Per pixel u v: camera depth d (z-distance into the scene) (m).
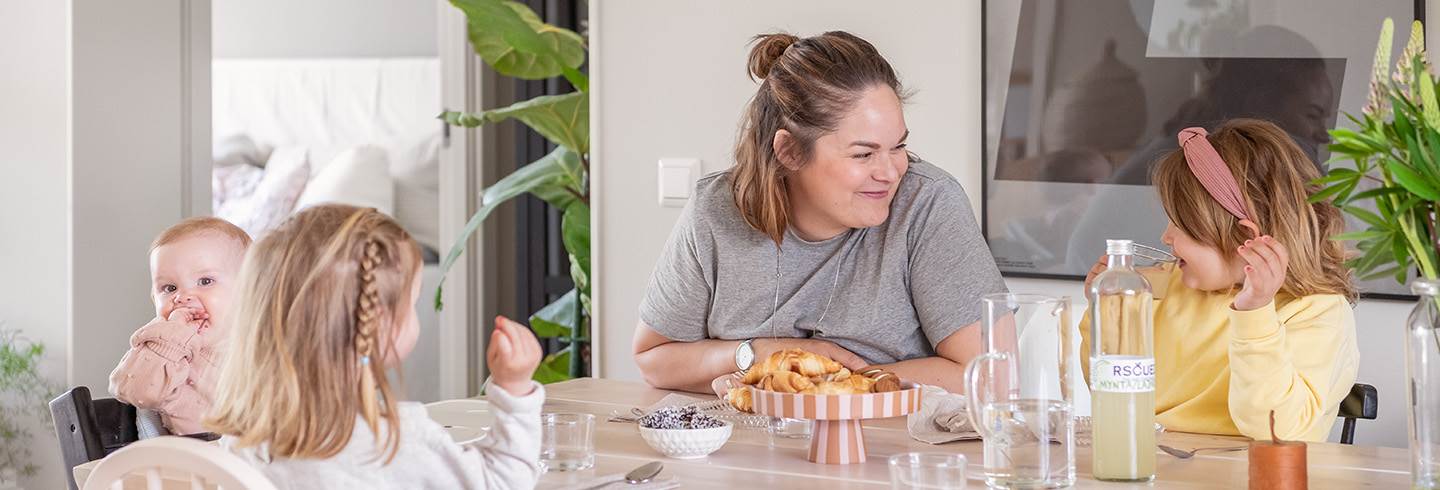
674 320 2.21
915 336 2.10
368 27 5.08
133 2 3.43
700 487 1.46
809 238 2.10
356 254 1.23
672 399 2.04
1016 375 1.39
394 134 4.96
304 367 1.20
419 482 1.25
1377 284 2.44
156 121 3.51
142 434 2.00
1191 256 1.83
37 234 3.40
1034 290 2.71
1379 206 1.36
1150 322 1.43
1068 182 2.64
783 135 1.96
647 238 2.99
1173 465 1.54
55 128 3.35
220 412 1.26
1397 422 2.45
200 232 2.16
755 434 1.79
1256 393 1.64
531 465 1.30
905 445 1.69
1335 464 1.54
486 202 3.49
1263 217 1.78
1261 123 1.85
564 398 2.13
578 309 3.70
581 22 4.52
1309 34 2.43
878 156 1.92
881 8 2.77
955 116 2.74
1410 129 1.28
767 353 2.06
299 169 4.89
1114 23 2.59
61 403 1.76
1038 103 2.66
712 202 2.16
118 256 3.42
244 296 1.26
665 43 2.95
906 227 2.06
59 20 3.32
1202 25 2.52
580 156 3.49
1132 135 2.58
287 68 5.08
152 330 2.02
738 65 2.87
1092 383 1.45
